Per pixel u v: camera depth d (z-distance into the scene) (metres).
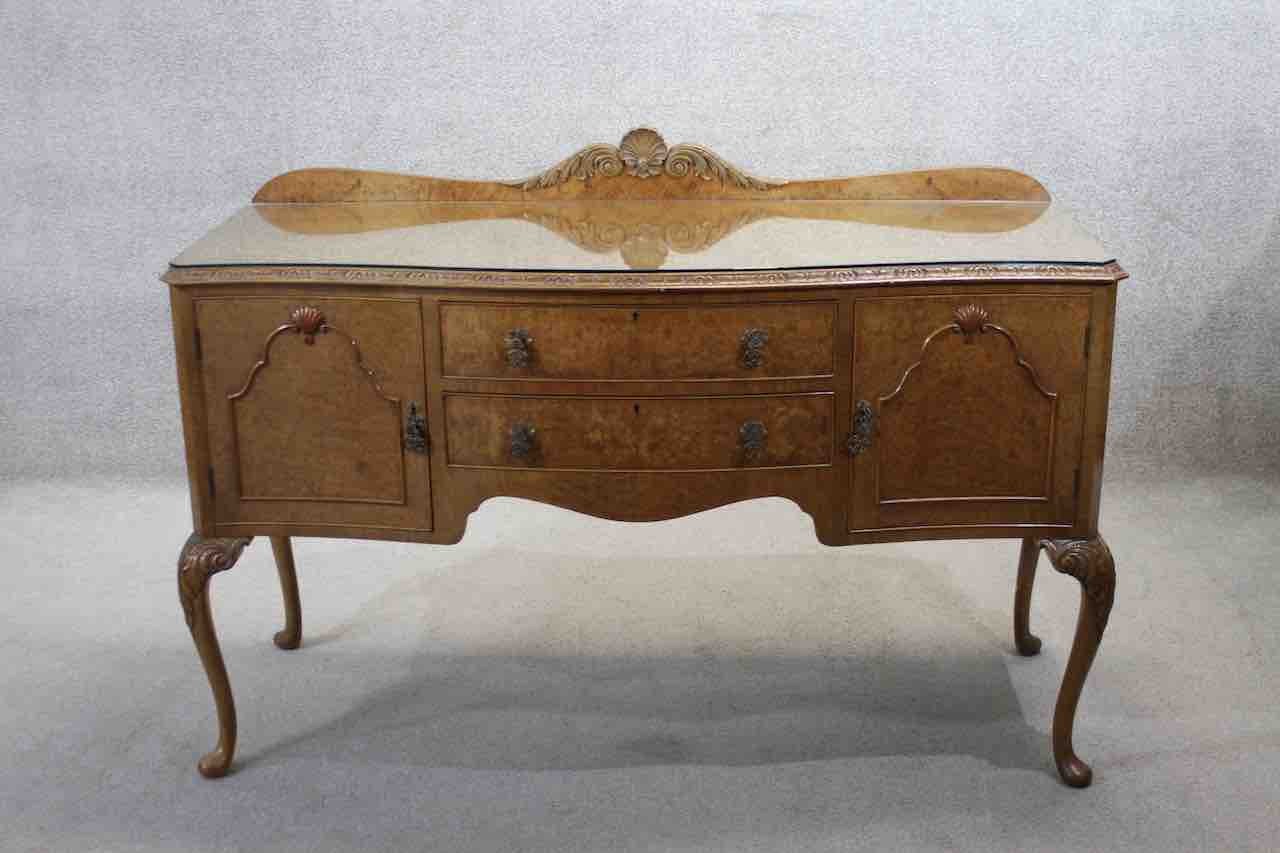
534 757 2.01
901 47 2.88
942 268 1.74
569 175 2.40
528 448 1.79
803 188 2.40
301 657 2.36
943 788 1.91
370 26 2.90
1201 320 3.04
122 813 1.86
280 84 2.95
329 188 2.43
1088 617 1.85
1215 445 3.13
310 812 1.87
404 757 2.02
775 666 2.32
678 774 1.96
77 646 2.39
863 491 1.82
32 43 2.92
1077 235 1.97
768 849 1.76
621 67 2.91
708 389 1.76
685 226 2.11
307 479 1.85
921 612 2.55
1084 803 1.87
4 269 3.06
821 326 1.74
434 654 2.38
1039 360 1.76
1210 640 2.38
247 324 1.79
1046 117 2.92
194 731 2.10
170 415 3.16
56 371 3.13
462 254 1.84
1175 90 2.89
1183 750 2.01
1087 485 1.81
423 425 1.80
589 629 2.48
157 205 3.03
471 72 2.92
